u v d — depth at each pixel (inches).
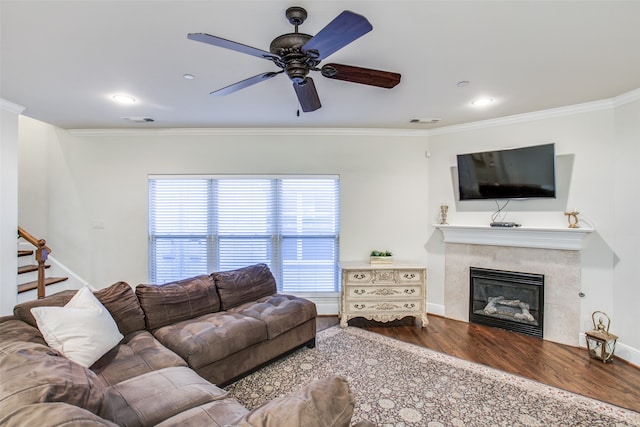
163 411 58.3
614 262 118.4
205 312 113.7
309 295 166.7
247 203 165.8
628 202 113.7
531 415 83.9
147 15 66.7
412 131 163.2
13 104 120.0
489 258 146.5
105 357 79.9
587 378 102.2
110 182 163.0
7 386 35.8
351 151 164.2
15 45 78.1
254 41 77.9
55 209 163.9
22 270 147.6
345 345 127.0
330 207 166.6
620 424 80.4
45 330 72.5
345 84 103.7
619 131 116.7
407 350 122.3
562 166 129.6
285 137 163.2
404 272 147.0
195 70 93.3
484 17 67.7
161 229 165.5
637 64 89.6
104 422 34.3
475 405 88.0
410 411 85.4
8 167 120.1
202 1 62.2
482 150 148.2
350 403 34.8
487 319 146.9
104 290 96.4
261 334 102.8
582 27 71.2
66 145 163.0
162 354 82.5
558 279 130.0
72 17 66.9
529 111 132.6
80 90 107.9
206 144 163.0
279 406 33.5
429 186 163.8
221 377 92.9
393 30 72.6
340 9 65.3
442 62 88.5
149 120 145.4
